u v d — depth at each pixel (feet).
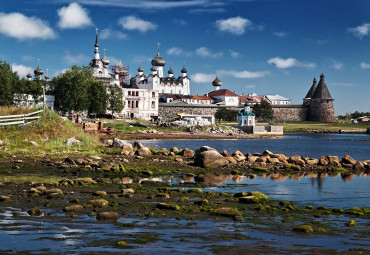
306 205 68.59
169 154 158.30
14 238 42.37
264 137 450.71
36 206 58.29
